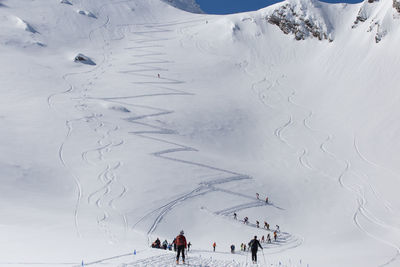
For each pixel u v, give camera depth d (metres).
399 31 114.12
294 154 80.50
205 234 47.72
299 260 35.56
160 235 44.22
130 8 162.12
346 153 80.62
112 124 77.62
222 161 72.62
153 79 108.06
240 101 104.00
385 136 85.00
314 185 67.25
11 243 22.94
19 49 111.31
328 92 108.31
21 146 61.47
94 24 142.38
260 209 56.72
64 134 68.94
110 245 24.83
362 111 95.94
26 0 146.00
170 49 131.12
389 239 49.19
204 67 120.81
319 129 91.56
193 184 60.16
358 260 37.44
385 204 61.19
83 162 61.00
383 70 106.88
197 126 87.00
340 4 146.88
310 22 137.38
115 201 51.00
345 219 56.12
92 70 109.19
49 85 91.44
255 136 88.25
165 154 69.12
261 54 132.62
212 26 148.12
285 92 111.12
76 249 21.69
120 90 97.69
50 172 56.03
